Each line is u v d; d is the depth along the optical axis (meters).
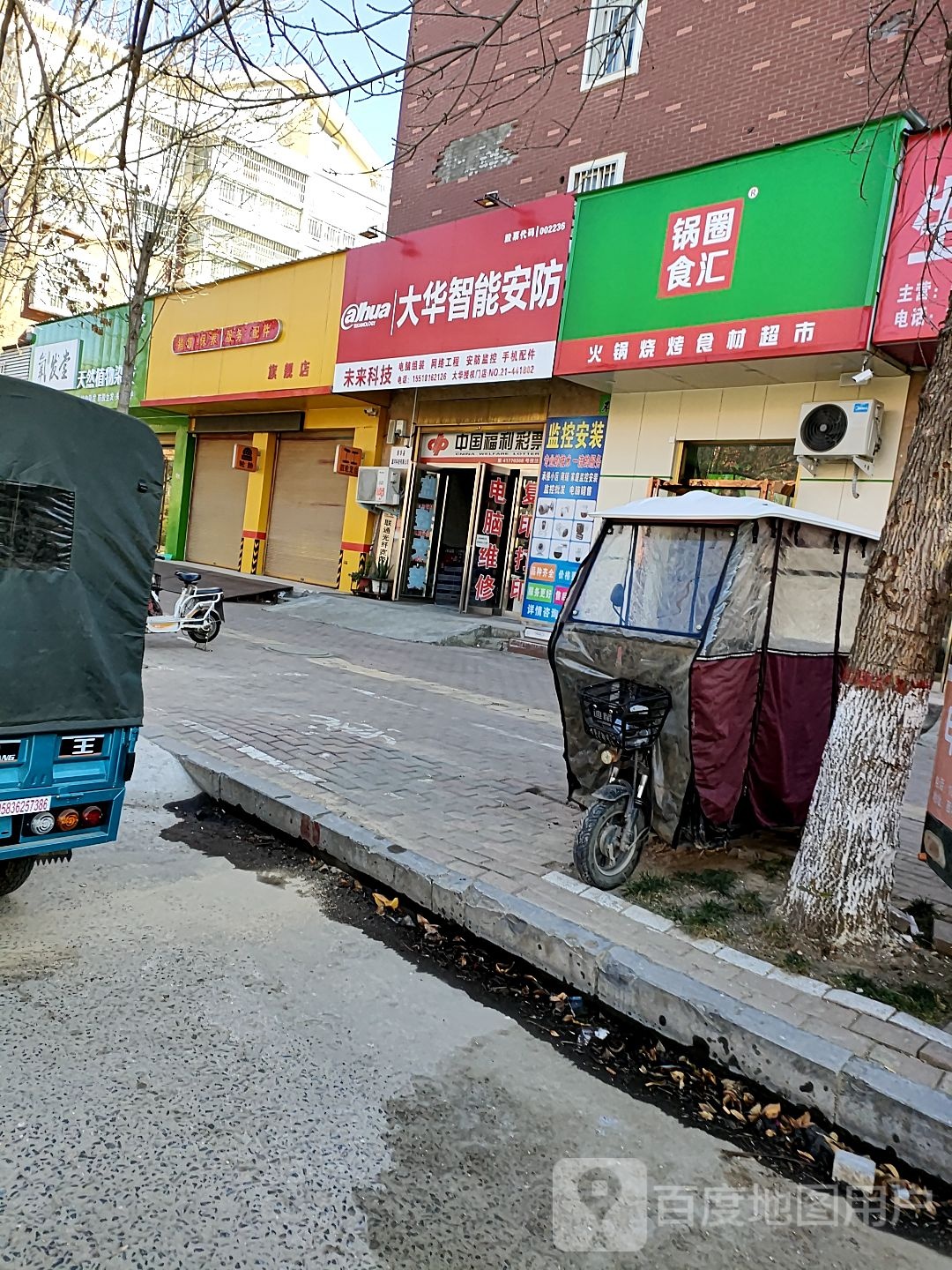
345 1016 3.32
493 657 12.48
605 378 11.77
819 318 9.15
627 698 4.46
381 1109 2.79
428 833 5.02
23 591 3.29
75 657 3.46
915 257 8.50
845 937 3.90
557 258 11.75
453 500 17.05
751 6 11.73
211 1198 2.29
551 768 6.79
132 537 3.64
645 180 10.76
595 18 13.40
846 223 8.98
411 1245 2.23
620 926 4.03
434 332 13.51
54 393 3.36
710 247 10.09
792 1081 3.12
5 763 3.28
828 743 4.07
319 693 8.68
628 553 4.89
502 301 12.49
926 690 3.93
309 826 5.04
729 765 4.46
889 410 9.82
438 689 9.66
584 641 4.76
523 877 4.50
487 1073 3.10
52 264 16.66
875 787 3.90
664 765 4.48
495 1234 2.31
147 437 3.69
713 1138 2.93
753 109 11.66
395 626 13.87
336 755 6.43
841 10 10.88
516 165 14.59
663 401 12.02
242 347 17.94
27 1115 2.52
